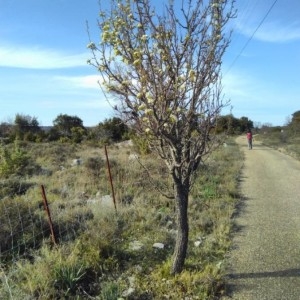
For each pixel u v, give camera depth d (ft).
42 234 23.09
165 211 29.66
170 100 14.75
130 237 23.77
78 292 16.88
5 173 48.60
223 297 16.83
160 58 14.62
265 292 17.16
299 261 20.49
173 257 18.31
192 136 16.61
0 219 23.18
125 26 14.39
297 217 29.53
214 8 15.17
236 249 22.47
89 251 20.21
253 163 66.64
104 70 14.64
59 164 60.54
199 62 15.26
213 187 37.58
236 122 245.04
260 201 35.47
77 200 31.50
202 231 25.38
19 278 17.87
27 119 178.60
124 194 33.94
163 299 16.51
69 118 157.69
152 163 44.37
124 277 18.53
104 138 122.42
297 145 108.68
